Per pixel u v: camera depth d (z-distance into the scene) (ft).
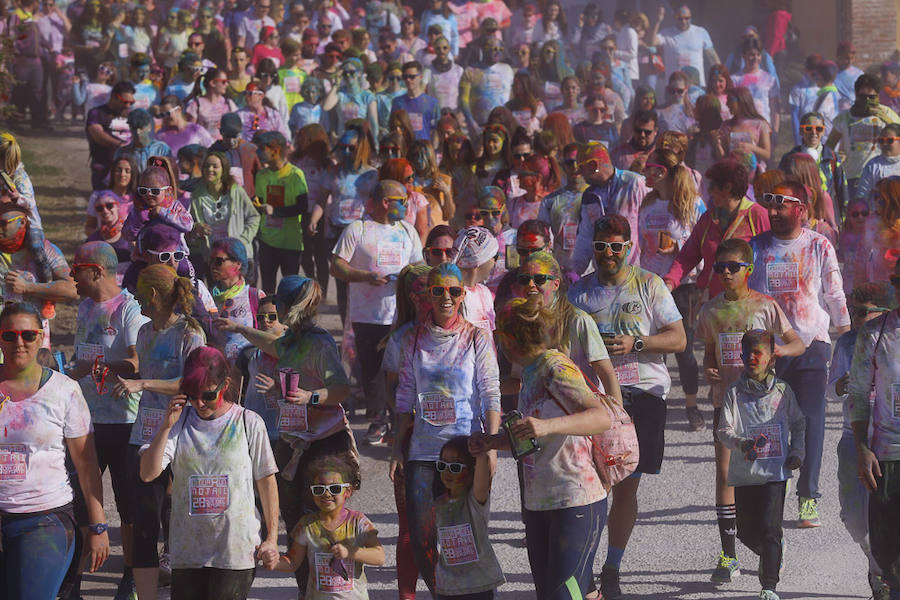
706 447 117.19
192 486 69.26
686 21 279.49
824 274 92.12
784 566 87.66
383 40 262.26
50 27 304.71
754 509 80.23
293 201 147.33
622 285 81.87
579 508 66.95
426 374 74.13
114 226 120.47
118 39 294.87
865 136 170.71
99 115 179.83
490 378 74.08
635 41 278.67
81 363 85.35
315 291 79.71
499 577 72.02
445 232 97.81
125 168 130.62
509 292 94.89
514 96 207.51
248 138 188.96
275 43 256.73
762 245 93.30
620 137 204.95
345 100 209.26
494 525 98.58
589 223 114.52
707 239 102.17
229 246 98.07
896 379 71.46
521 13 301.84
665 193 115.34
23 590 67.62
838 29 317.01
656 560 89.45
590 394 65.31
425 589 85.76
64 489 69.82
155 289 79.41
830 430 122.31
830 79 226.79
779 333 88.33
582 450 67.46
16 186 104.73
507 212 130.11
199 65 203.00
